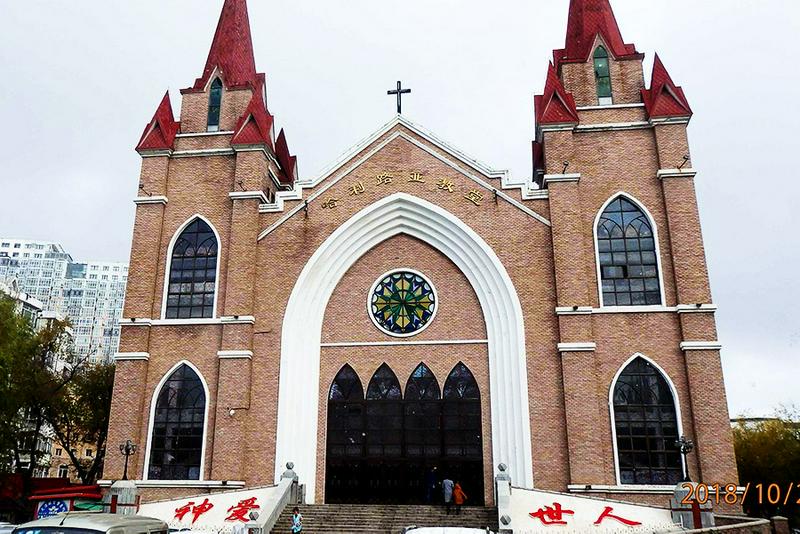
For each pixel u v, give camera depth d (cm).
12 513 4466
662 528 2452
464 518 2689
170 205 3481
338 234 3322
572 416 2881
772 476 4972
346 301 3331
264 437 3066
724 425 2803
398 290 3309
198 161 3538
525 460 2889
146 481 3041
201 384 3173
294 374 3172
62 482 4794
